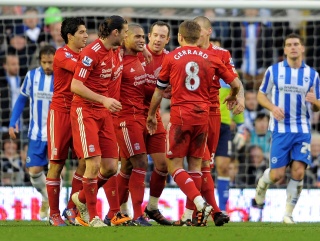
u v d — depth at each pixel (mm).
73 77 32906
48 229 31500
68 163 46500
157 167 37625
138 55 37344
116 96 35062
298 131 42406
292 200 42688
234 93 35250
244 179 53438
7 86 54812
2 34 55750
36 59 55438
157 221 38031
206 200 36562
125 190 37906
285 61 42969
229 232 30172
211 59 34531
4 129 53500
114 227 33094
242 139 48031
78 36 34938
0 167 52688
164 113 53656
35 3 47125
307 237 28297
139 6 47469
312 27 58531
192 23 34656
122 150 36938
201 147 34969
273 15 54875
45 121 43906
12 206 46188
